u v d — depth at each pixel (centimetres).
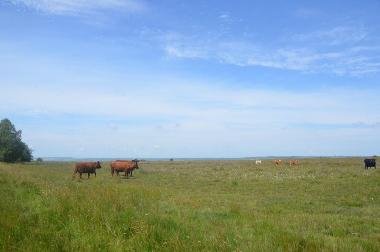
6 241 862
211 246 902
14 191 1683
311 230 1279
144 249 887
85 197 1413
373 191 2688
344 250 939
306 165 6488
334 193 2633
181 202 1834
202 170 5594
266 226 1232
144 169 6031
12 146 8462
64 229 1023
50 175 3334
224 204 1984
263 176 4156
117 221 1095
